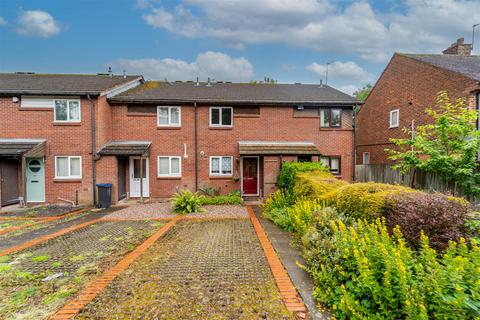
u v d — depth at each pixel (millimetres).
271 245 5660
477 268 2455
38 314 3221
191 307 3258
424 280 2570
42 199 11477
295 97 13445
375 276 2920
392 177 12500
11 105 11180
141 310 3205
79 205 11312
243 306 3271
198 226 7551
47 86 11750
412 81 13406
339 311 3016
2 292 3793
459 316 2271
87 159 11406
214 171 12969
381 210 4449
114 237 6531
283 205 9070
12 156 10336
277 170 11930
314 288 3594
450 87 10953
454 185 7266
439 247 3617
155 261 4801
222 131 12938
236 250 5426
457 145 6812
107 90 11734
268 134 13102
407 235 3822
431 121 12008
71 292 3752
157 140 12672
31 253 5406
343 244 3533
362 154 18609
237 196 11836
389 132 15336
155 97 12500
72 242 6145
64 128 11359
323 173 9320
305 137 13195
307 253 4152
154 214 9297
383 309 2674
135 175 12945
